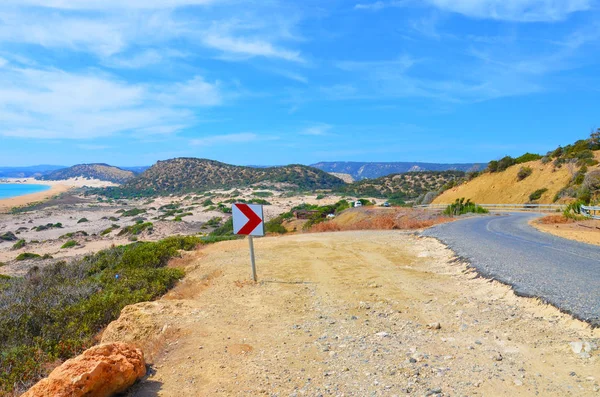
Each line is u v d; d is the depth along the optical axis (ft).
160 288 27.22
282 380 12.62
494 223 73.36
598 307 17.03
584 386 11.35
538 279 23.18
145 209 374.84
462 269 29.01
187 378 13.15
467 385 11.78
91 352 12.96
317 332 17.08
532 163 191.52
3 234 195.31
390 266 31.91
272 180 649.61
